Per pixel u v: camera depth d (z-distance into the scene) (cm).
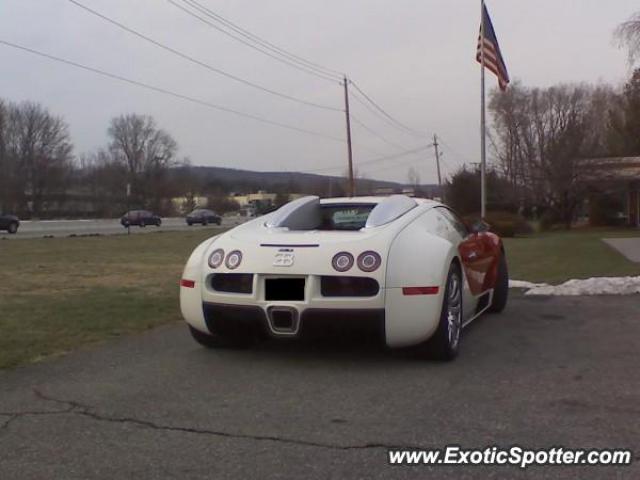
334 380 456
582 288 877
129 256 1866
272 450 332
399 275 468
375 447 334
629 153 3853
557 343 569
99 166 9069
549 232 3453
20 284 1088
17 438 353
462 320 554
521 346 559
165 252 2061
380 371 478
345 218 585
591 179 3578
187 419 379
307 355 527
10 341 595
